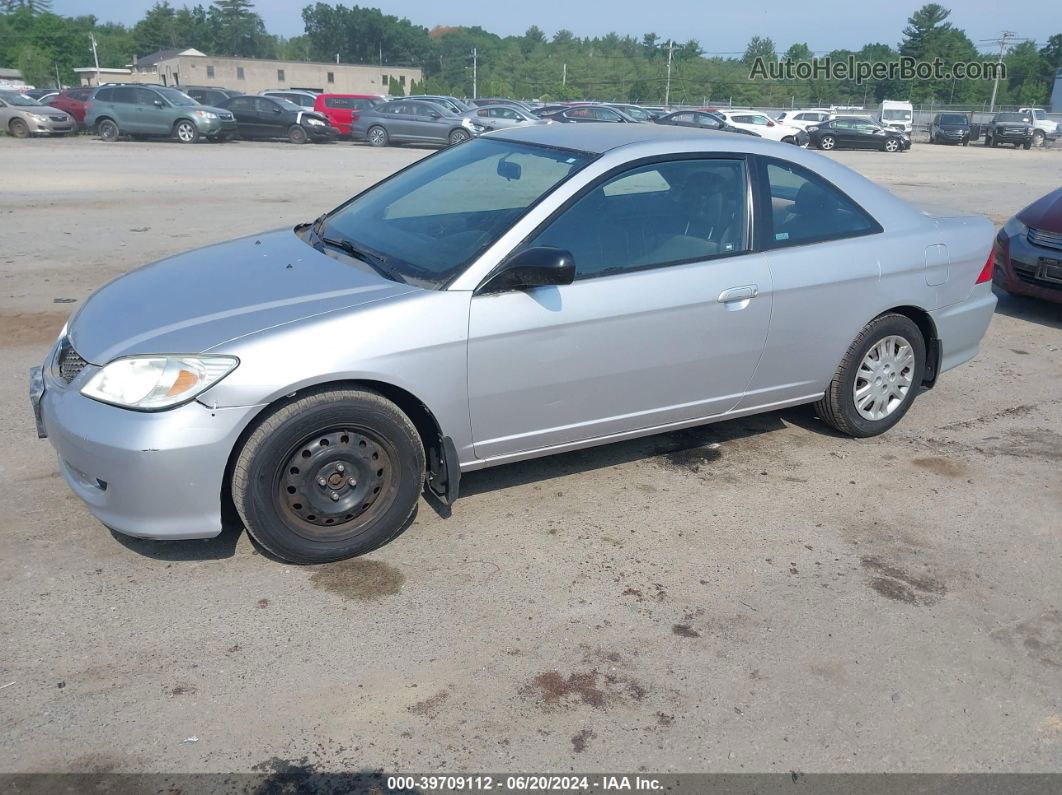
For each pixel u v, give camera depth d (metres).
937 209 5.29
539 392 3.70
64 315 6.71
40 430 3.54
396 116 26.70
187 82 83.81
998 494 4.34
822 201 4.41
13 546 3.53
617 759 2.59
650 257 3.87
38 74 89.06
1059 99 67.44
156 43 133.25
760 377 4.33
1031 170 24.86
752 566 3.62
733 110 35.44
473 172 4.20
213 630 3.08
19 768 2.46
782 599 3.40
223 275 3.73
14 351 5.86
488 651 3.03
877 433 4.93
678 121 32.12
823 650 3.11
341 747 2.59
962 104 64.50
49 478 4.10
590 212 3.74
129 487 3.11
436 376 3.42
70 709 2.69
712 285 3.97
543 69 102.69
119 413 3.09
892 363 4.80
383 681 2.87
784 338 4.29
